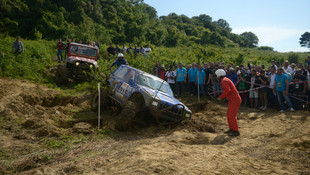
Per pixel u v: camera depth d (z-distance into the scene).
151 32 60.47
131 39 60.41
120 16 74.44
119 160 3.85
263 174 3.39
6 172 3.86
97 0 73.06
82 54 12.52
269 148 4.82
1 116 6.57
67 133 5.84
